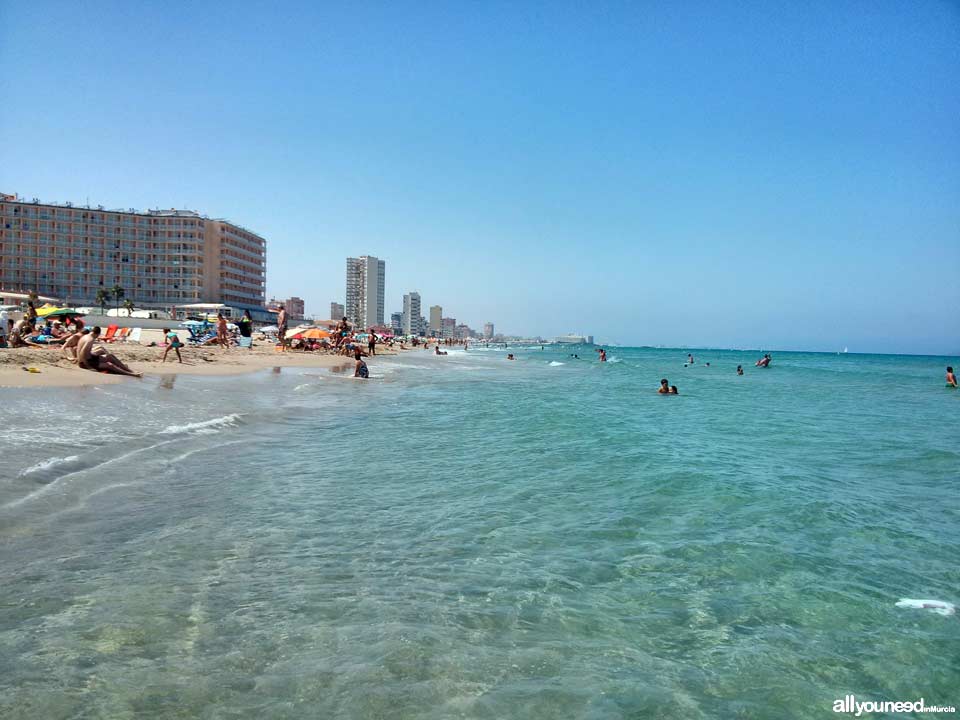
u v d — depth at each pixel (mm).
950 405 26609
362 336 100188
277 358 41781
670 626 4672
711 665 4133
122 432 11133
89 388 15773
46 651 3857
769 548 6430
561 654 4191
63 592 4703
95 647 3941
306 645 4117
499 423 16094
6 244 115250
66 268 118938
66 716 3244
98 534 6043
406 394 24688
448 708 3496
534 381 38188
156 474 8633
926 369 84438
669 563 5965
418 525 6945
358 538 6402
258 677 3713
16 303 72875
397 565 5691
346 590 5066
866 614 4945
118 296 114812
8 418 10969
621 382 39594
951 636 4605
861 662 4223
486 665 3996
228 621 4398
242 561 5582
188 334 48844
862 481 10023
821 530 7117
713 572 5754
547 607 4918
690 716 3562
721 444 13680
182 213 127375
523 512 7594
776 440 14727
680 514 7652
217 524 6609
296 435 13117
